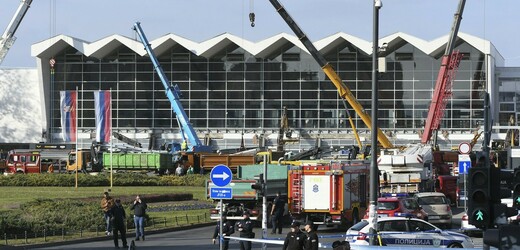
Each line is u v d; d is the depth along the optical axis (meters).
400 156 145.25
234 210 106.25
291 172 107.19
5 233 88.25
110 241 94.38
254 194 105.50
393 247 64.25
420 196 109.62
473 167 44.88
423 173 147.50
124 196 150.62
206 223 116.81
